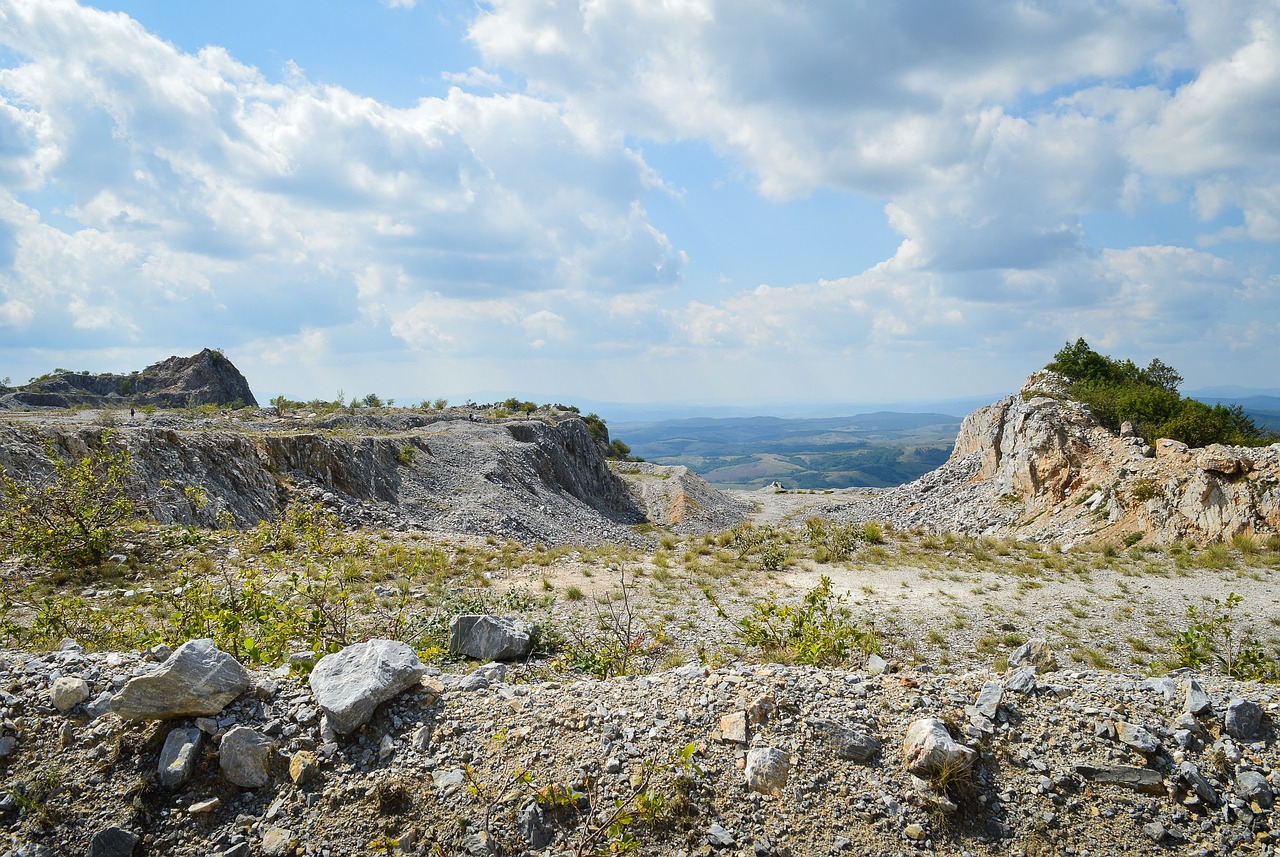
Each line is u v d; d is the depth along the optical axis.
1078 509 31.83
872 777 6.32
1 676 6.71
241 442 26.72
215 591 12.35
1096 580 20.55
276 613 9.59
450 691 7.29
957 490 49.53
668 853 5.53
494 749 6.38
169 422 42.06
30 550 14.97
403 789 5.84
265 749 5.98
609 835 5.50
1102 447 34.28
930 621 16.17
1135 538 26.08
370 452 33.91
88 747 6.01
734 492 94.31
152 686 6.07
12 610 12.64
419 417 62.28
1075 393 43.19
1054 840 5.87
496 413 78.38
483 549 24.05
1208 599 17.25
